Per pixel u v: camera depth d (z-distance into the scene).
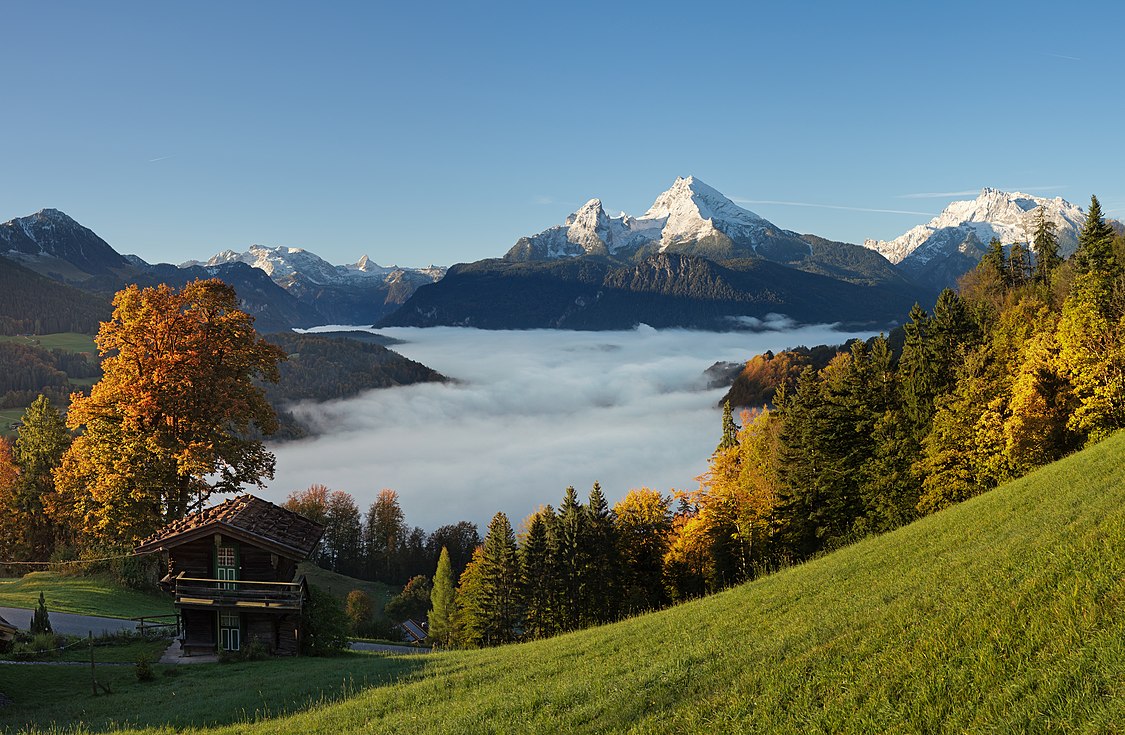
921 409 59.91
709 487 73.50
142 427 46.06
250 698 25.47
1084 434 51.31
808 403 66.94
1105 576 15.53
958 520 32.41
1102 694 11.55
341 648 39.84
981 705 12.46
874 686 14.27
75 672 31.41
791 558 62.38
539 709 18.58
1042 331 59.69
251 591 37.00
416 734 18.39
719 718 14.81
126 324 46.00
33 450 69.50
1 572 68.44
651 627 28.78
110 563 57.75
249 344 49.41
